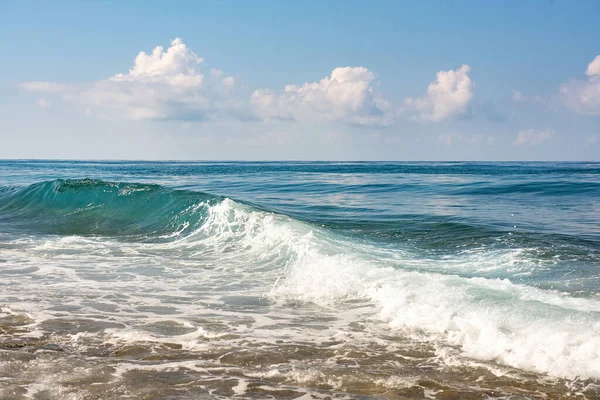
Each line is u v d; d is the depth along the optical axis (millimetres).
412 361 6012
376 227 16734
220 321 7652
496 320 6891
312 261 11125
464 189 31516
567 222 17500
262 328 7320
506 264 11148
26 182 41000
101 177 55562
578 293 8695
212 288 9750
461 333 6699
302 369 5801
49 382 5352
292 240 12758
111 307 8359
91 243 14812
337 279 9641
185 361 6031
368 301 8562
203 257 12898
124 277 10625
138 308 8344
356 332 7086
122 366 5832
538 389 5230
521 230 15602
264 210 18047
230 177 55094
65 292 9258
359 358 6125
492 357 6031
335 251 11609
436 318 7238
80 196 21203
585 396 5059
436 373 5664
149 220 18094
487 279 9102
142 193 20203
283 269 11289
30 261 12039
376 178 51375
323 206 23203
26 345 6457
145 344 6570
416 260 11766
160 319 7727
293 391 5250
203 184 39688
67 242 14898
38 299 8727
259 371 5758
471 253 12500
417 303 7910
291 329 7266
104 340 6699
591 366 5562
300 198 27312
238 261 12367
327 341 6742
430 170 89938
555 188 29969
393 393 5203
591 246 12938
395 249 13188
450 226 16531
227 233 15258
